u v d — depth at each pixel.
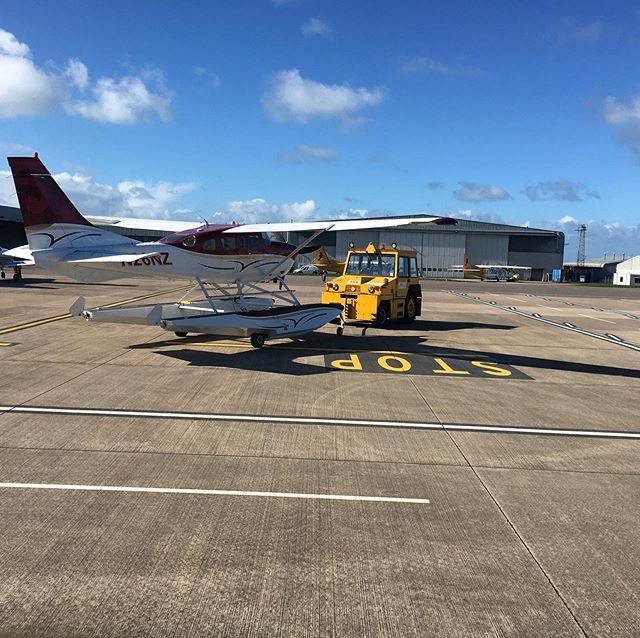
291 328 11.20
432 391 7.86
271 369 9.05
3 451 4.99
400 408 6.87
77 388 7.40
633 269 79.12
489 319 18.31
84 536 3.53
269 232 11.60
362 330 14.12
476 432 5.97
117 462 4.79
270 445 5.35
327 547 3.47
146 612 2.79
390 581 3.12
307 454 5.13
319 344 11.85
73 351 10.21
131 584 3.03
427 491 4.37
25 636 2.59
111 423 5.89
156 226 13.09
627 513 4.07
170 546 3.43
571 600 3.00
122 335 12.27
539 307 24.23
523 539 3.65
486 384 8.46
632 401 7.63
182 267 11.00
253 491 4.28
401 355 10.80
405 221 10.41
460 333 14.48
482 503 4.18
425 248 72.56
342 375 8.75
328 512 3.96
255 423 6.05
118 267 10.39
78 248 10.58
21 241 62.31
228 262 11.64
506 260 74.44
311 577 3.14
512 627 2.76
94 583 3.03
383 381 8.41
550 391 8.12
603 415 6.84
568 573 3.26
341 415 6.48
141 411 6.38
